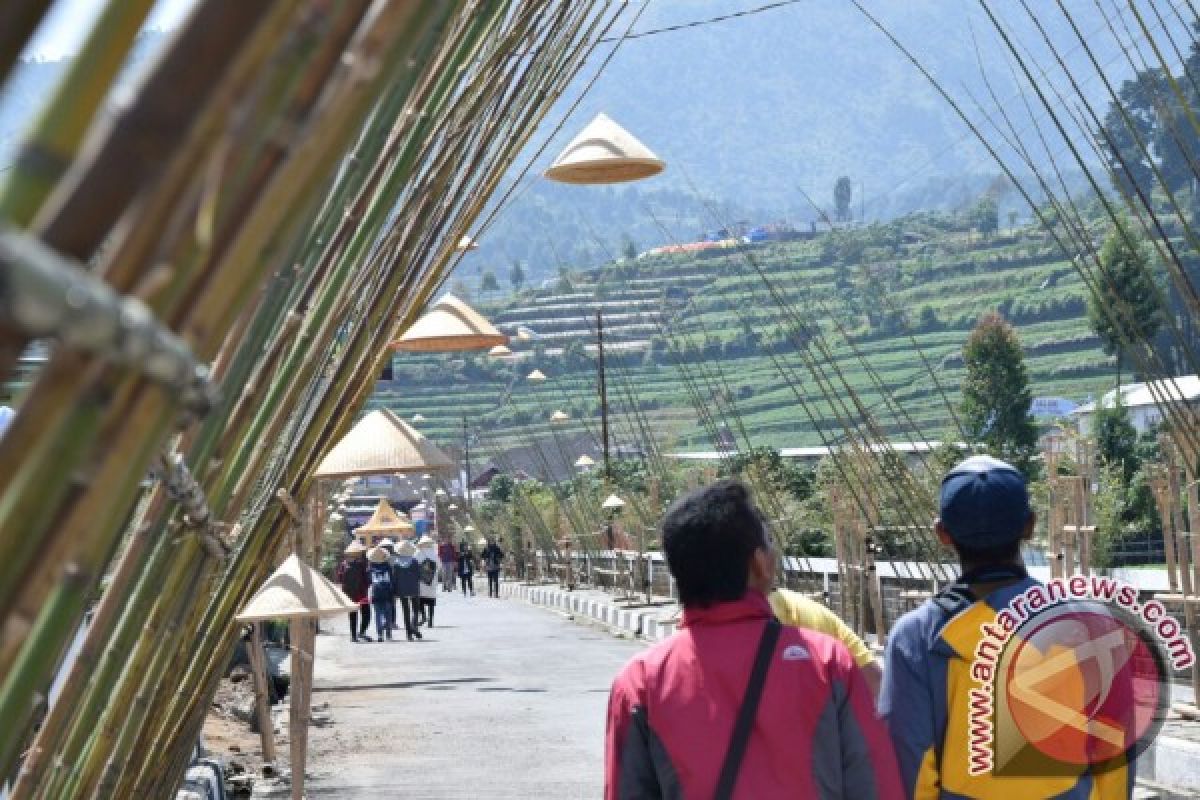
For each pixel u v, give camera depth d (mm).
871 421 14180
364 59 1290
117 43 1117
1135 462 30828
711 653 3324
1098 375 108625
